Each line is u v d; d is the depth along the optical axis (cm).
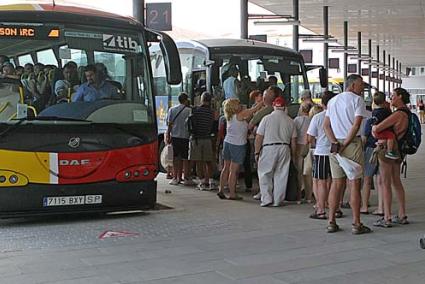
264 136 1041
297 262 667
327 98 927
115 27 898
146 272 623
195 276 610
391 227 861
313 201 1080
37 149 813
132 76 902
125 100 889
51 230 821
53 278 598
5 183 800
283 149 1037
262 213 969
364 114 800
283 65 1455
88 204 852
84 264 651
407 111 862
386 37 4178
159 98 1580
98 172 852
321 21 3275
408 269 641
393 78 6650
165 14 1369
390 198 866
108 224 865
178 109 1277
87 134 845
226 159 1114
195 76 1443
